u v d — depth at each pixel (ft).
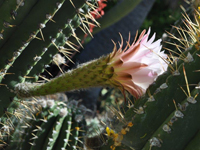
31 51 1.35
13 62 1.36
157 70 1.09
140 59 1.09
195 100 0.98
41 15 1.25
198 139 0.97
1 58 1.30
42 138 1.69
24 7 1.22
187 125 0.98
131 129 1.08
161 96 1.05
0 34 1.25
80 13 1.34
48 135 1.69
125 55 1.11
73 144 1.72
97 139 1.28
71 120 1.76
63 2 1.28
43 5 1.24
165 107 1.05
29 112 1.80
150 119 1.05
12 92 1.37
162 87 1.05
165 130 1.00
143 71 1.09
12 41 1.29
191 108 0.98
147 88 1.11
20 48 1.30
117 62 1.10
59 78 1.21
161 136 1.01
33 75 1.43
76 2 1.31
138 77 1.10
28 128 1.75
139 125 1.07
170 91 1.04
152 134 1.06
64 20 1.32
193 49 1.07
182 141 0.99
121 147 1.14
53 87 1.22
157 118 1.05
